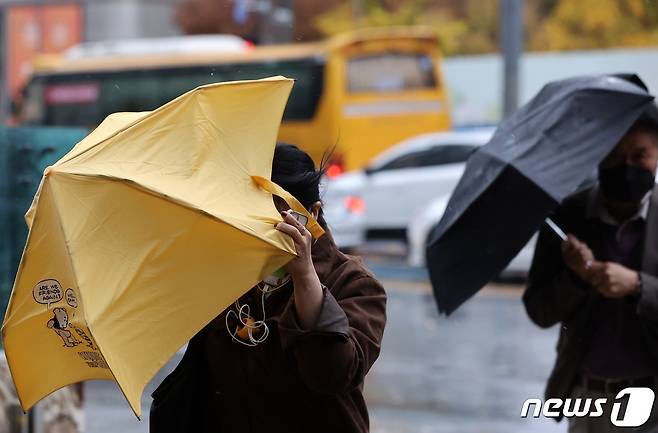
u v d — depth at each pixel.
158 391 8.13
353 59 56.81
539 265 11.67
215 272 7.04
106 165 7.03
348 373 7.41
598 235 11.41
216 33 94.25
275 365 7.72
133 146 7.15
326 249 7.98
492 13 106.19
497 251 10.70
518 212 10.58
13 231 14.68
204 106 7.32
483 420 20.34
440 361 26.31
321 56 56.81
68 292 6.90
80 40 98.38
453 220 10.84
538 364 25.81
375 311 7.86
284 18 76.25
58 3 96.88
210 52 59.28
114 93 61.16
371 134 56.88
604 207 11.39
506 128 11.38
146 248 6.94
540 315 11.59
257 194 7.32
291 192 7.86
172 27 98.69
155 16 98.44
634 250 11.27
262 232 7.09
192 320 7.01
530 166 10.59
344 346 7.36
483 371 25.06
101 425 19.55
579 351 11.23
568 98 11.05
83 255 6.84
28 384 7.45
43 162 14.94
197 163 7.16
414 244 45.09
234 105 7.44
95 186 6.93
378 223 49.81
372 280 7.98
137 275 6.91
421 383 23.70
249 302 7.82
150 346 6.92
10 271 14.60
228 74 58.50
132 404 6.71
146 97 60.56
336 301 7.71
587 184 11.65
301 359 7.38
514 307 35.31
